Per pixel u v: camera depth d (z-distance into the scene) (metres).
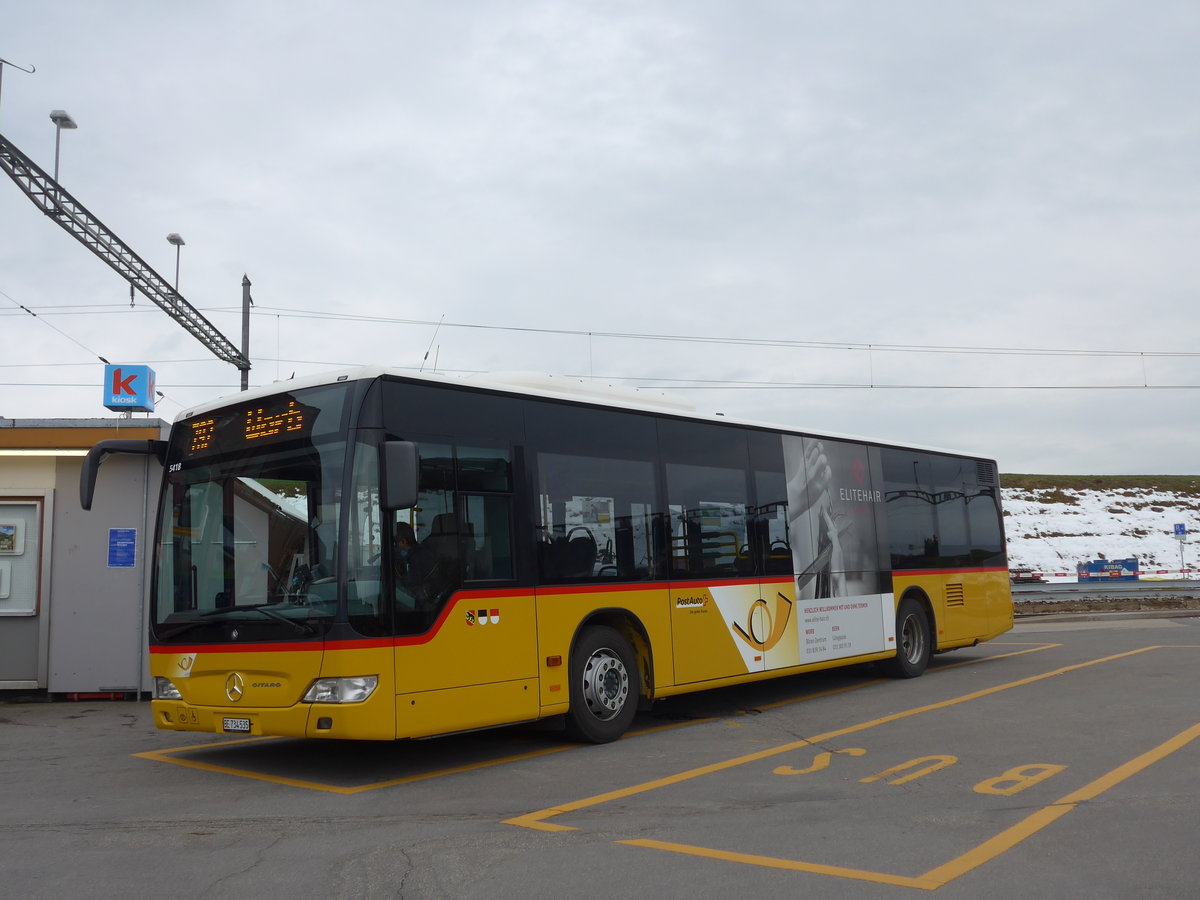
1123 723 9.43
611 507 9.68
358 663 7.33
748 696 12.53
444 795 7.20
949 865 5.20
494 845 5.75
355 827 6.27
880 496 13.72
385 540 7.61
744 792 7.02
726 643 10.73
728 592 10.84
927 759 8.02
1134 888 4.79
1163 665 14.36
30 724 11.14
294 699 7.49
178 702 8.25
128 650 12.79
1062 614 27.94
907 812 6.33
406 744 9.59
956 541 15.29
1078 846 5.50
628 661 9.57
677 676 10.05
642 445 10.18
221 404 8.69
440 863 5.41
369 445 7.71
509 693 8.34
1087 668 14.30
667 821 6.23
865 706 11.24
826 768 7.80
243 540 8.17
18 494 12.96
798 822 6.14
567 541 9.14
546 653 8.73
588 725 9.10
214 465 8.57
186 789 7.64
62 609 12.82
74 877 5.30
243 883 5.13
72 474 13.01
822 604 12.23
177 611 8.48
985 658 16.50
